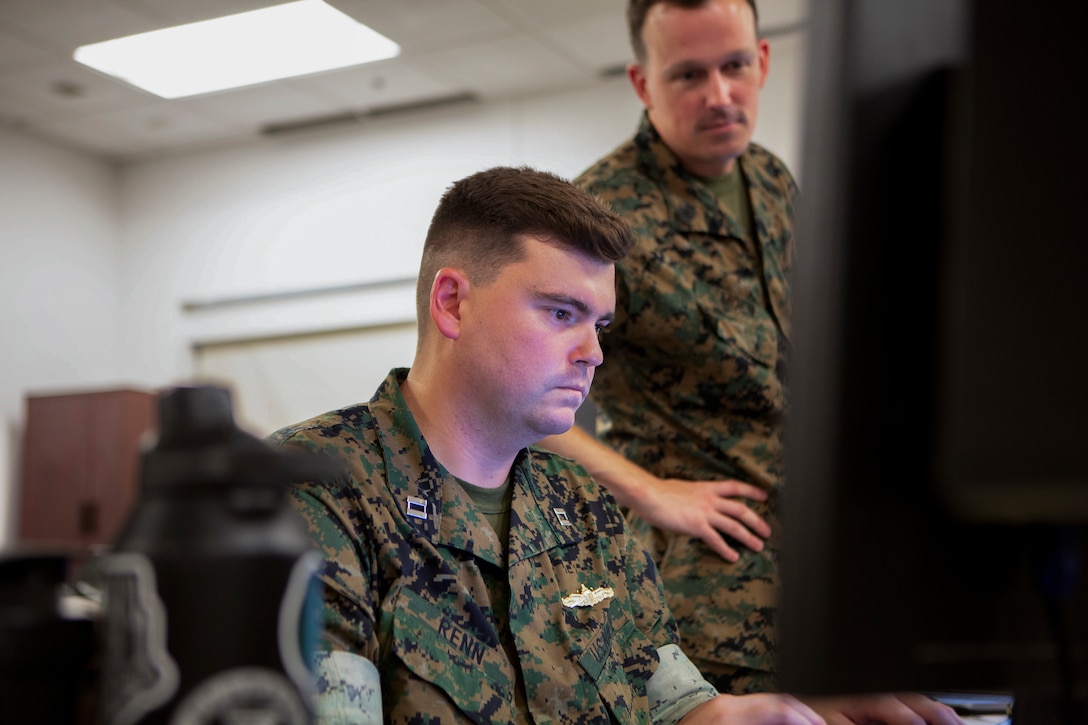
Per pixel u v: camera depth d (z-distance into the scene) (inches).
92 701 22.3
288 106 267.6
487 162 266.2
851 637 24.0
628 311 75.0
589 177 79.4
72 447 277.3
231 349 298.8
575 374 48.2
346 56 236.2
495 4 210.5
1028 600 25.3
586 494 52.9
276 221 291.7
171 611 20.2
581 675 46.4
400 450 46.8
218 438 21.3
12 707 21.3
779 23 215.9
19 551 22.4
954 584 24.7
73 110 270.8
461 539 45.9
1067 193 21.7
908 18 23.6
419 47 231.5
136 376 307.1
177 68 243.0
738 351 75.2
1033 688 25.8
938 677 24.9
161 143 296.2
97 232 307.1
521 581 46.9
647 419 76.6
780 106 225.6
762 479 75.0
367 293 281.0
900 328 23.5
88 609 23.4
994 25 22.0
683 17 74.6
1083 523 25.1
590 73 248.5
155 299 306.2
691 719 48.1
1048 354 21.5
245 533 20.8
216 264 299.0
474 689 43.4
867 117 23.4
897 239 23.5
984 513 22.8
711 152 76.4
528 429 48.3
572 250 47.6
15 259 287.3
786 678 24.1
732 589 73.0
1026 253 21.7
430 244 50.1
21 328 288.0
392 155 278.2
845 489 23.6
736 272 77.5
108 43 229.8
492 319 47.4
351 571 42.5
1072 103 21.8
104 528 271.6
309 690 21.3
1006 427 21.5
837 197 23.4
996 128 21.9
